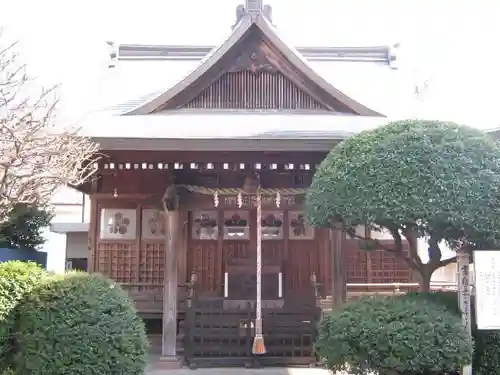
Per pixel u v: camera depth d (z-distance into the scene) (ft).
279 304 35.78
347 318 20.67
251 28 37.09
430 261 23.99
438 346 19.06
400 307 20.48
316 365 31.42
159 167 33.45
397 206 19.88
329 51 61.41
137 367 20.92
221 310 32.37
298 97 38.04
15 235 37.45
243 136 29.89
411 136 21.31
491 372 21.52
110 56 57.82
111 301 21.31
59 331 20.31
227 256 39.42
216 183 33.94
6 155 19.74
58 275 22.84
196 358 31.55
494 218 19.89
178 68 57.16
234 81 37.88
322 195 21.91
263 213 39.75
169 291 31.86
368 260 39.63
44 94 27.84
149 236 39.47
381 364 19.54
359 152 21.81
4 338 21.17
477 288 20.26
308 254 39.34
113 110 40.29
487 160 20.67
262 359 31.55
